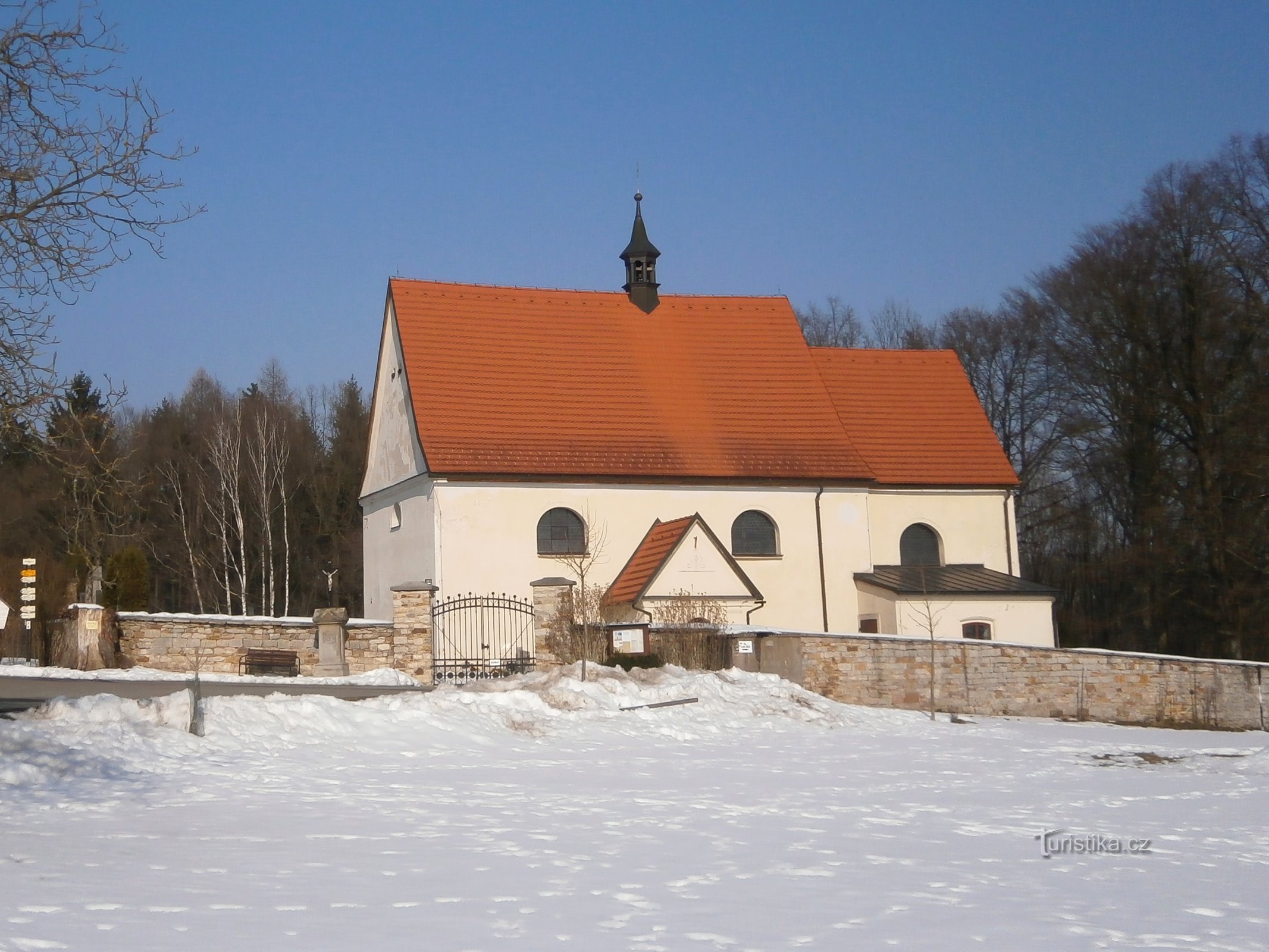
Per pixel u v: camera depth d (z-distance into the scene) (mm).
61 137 16016
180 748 16562
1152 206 45688
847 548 38562
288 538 64000
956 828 14281
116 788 13977
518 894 9625
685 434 38094
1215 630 43688
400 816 13273
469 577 34844
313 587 64688
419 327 37875
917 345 70750
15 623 37594
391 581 38594
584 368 38875
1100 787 18562
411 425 36875
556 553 35781
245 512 62812
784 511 38156
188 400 72812
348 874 10125
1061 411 52375
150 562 60875
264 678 27891
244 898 9000
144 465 62719
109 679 26031
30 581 34875
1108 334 47250
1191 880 11578
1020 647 30562
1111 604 50688
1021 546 58531
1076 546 55125
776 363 40969
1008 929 9094
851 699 29375
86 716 17016
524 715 21781
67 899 8648
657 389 39094
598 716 22578
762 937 8516
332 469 67625
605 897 9656
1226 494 43875
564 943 8062
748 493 37844
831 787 17328
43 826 11688
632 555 36406
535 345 38875
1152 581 45219
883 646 29734
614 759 19172
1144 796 17641
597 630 29406
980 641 30344
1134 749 23844
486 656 34312
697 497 37375
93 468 16453
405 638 29609
